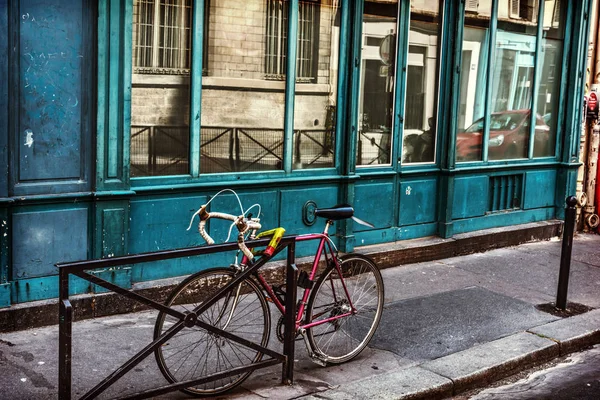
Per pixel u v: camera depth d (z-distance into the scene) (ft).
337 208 16.65
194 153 21.15
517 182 31.32
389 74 26.11
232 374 14.67
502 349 18.37
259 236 15.66
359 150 25.71
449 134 27.78
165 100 20.53
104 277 19.17
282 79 23.12
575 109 32.58
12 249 17.83
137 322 18.93
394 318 20.57
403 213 27.09
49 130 18.11
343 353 17.38
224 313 15.06
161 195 20.40
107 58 18.65
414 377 16.30
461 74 28.40
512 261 27.84
